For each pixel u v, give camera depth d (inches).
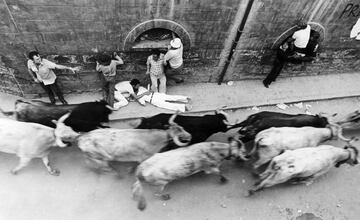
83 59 269.0
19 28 233.3
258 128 261.9
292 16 271.0
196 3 242.4
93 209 234.8
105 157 232.7
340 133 264.5
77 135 233.8
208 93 316.8
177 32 263.1
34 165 251.0
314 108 325.4
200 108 301.9
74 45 254.8
